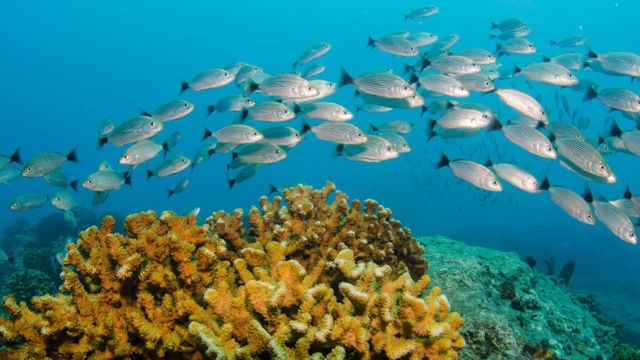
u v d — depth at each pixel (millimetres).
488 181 1521
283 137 1735
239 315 889
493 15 23500
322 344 848
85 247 1159
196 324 839
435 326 860
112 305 993
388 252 1371
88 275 979
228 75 1890
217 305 897
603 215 1438
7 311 923
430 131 1863
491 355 1290
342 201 1403
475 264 1533
